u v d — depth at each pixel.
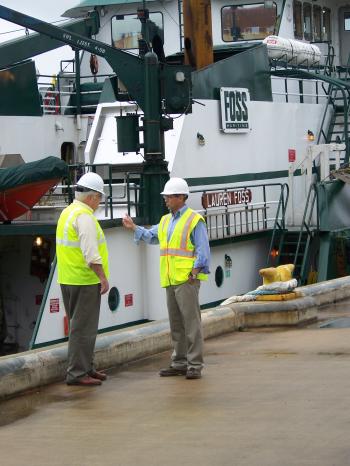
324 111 24.42
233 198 19.84
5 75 19.72
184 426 8.16
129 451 7.46
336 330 13.27
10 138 19.72
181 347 10.37
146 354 11.67
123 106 19.22
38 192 15.73
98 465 7.13
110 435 8.00
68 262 9.83
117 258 16.22
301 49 23.67
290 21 25.44
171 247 9.96
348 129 24.64
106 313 15.96
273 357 11.33
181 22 24.61
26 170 15.43
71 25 21.89
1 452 7.62
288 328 13.59
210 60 21.31
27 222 16.31
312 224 20.97
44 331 14.86
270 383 9.74
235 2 24.95
